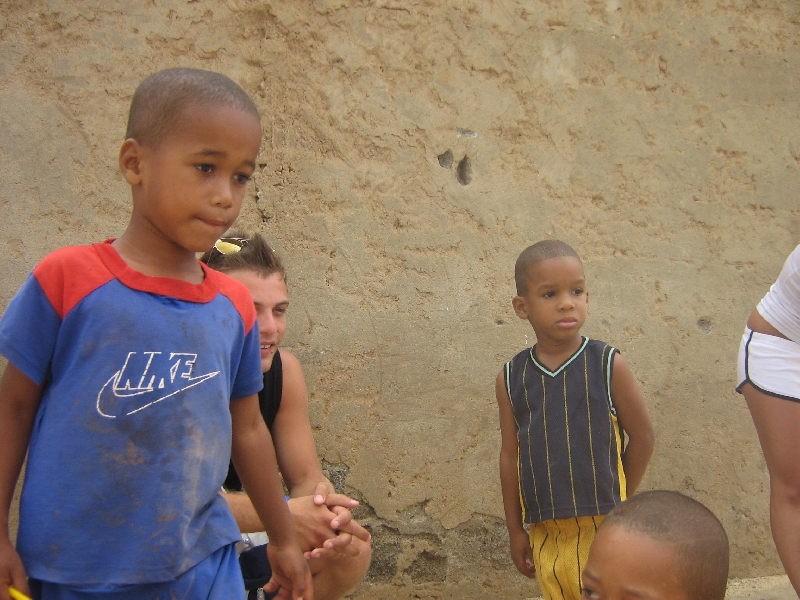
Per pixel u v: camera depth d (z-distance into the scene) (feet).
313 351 10.75
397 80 11.41
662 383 12.21
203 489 5.36
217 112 5.22
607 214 12.26
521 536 9.28
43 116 9.89
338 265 10.97
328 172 11.01
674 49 12.73
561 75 12.19
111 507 5.02
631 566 5.16
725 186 12.84
